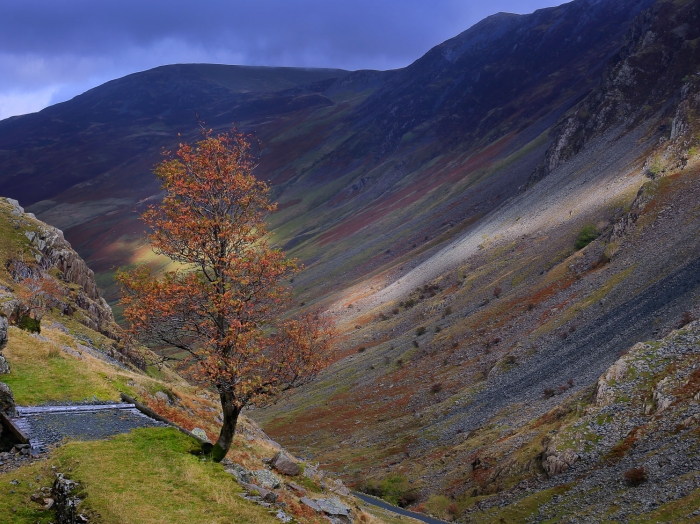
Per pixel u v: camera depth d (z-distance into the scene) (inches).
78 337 2177.7
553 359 4106.8
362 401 5255.9
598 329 4097.0
